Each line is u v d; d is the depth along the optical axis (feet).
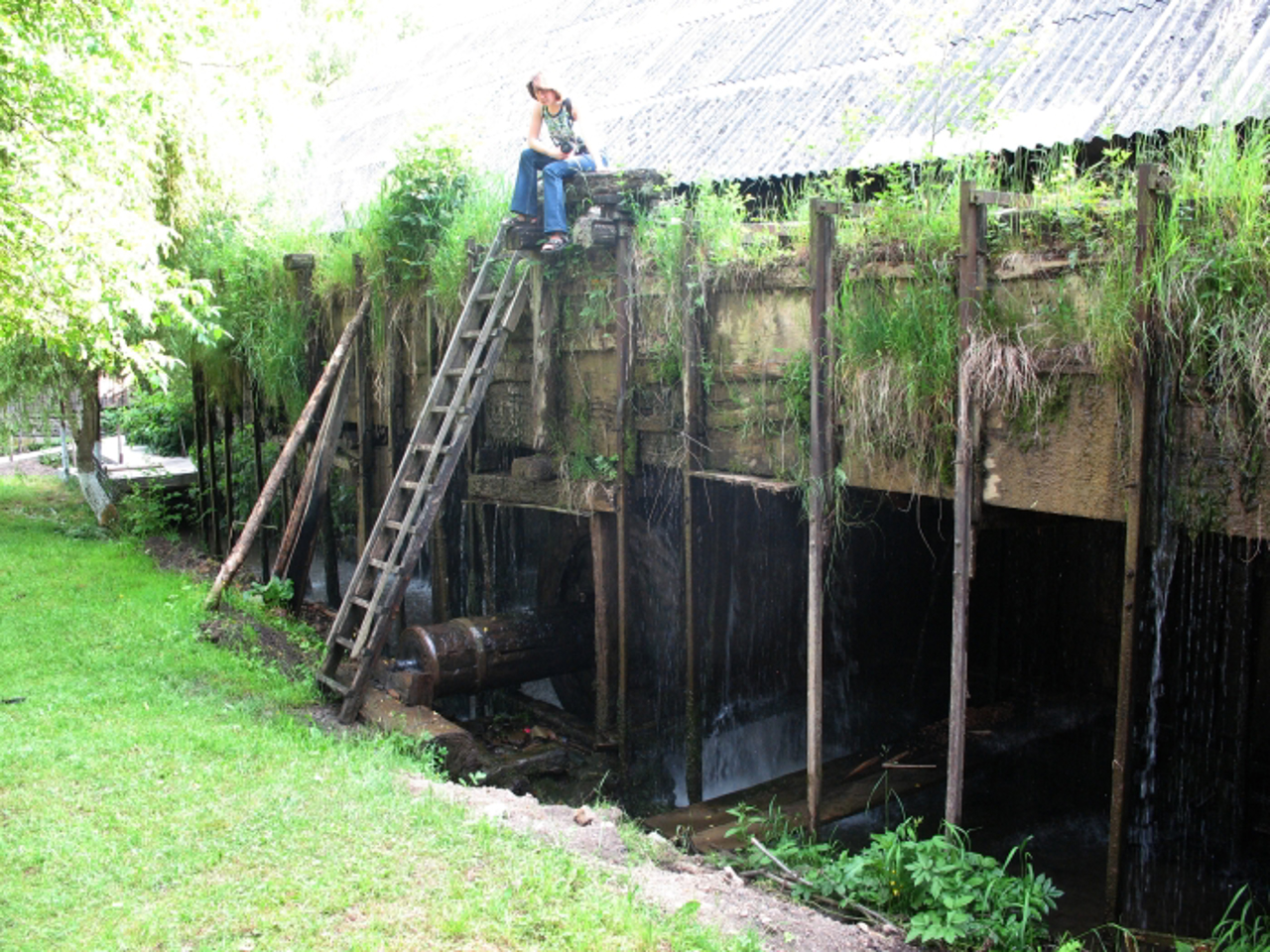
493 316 26.68
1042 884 16.10
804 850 18.78
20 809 17.29
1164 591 15.69
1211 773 22.91
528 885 14.40
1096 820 23.31
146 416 74.18
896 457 18.94
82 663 26.76
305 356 38.83
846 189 23.11
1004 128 25.58
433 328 31.42
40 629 30.35
